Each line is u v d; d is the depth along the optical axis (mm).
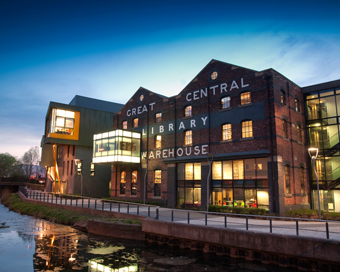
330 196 22734
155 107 29516
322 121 23719
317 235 11625
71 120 38469
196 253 14125
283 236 11391
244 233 12406
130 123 32469
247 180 20828
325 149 23297
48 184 52000
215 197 22609
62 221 23406
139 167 30125
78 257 14070
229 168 22047
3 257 14195
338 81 23047
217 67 24031
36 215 27719
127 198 30922
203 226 13812
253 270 11406
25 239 17953
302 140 23719
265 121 20234
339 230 12914
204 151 23812
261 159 20266
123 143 29125
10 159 89000
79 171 39500
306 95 24859
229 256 13086
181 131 26219
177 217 17891
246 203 20672
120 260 13500
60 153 46406
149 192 28484
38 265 12969
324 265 10594
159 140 28812
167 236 15391
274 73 20750
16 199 39812
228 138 22578
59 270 12297
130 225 17281
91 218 20781
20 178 83188
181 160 25219
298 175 21953
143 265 12680
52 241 17344
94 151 32344
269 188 19281
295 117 22984
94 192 40219
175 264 12664
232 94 22594
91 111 40500
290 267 11422
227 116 22688
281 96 21547
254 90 21203
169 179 26188
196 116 25000
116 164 31641
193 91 25656
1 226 22500
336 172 22609
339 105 22938
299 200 21438
